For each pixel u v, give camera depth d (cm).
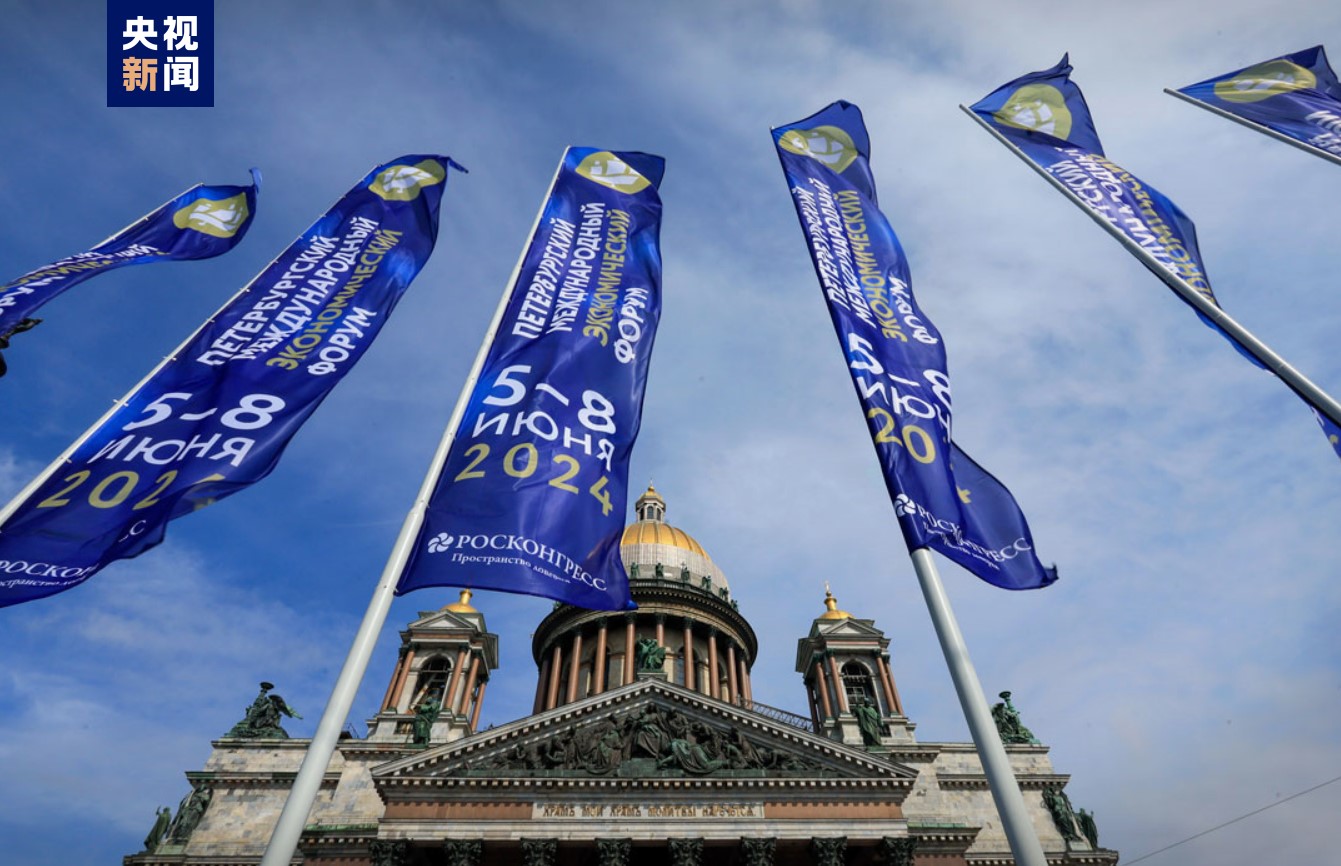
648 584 9344
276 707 7169
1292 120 2733
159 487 1727
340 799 6122
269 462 1827
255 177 2903
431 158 2978
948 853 5512
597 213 2794
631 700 5819
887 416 1902
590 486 1831
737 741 5572
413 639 7738
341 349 2192
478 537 1638
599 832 4991
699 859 4944
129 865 5759
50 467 1723
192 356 2055
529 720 5528
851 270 2398
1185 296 2255
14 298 2066
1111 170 2811
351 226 2658
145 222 2620
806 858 5312
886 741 6862
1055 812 6338
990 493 2000
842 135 2980
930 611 1559
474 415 1919
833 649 7825
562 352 2156
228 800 6219
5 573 1532
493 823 4997
